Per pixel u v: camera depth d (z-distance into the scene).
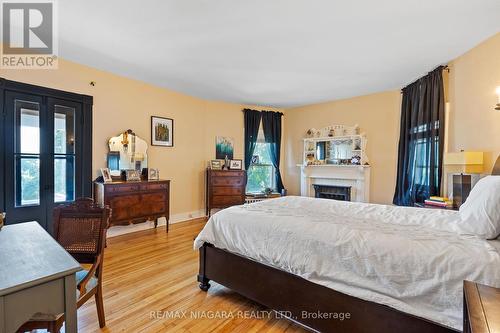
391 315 1.36
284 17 2.29
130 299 2.14
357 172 4.85
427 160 3.55
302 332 1.76
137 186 3.73
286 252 1.77
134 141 4.08
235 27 2.46
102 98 3.72
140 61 3.33
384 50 2.94
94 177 3.67
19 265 1.05
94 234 1.83
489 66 2.64
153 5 2.12
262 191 5.82
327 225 1.76
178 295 2.22
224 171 5.01
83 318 1.86
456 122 3.15
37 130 3.15
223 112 5.46
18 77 2.99
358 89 4.46
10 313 0.90
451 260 1.25
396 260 1.37
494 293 0.97
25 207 3.06
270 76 3.84
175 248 3.36
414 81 3.96
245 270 2.03
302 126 5.79
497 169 2.36
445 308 1.21
